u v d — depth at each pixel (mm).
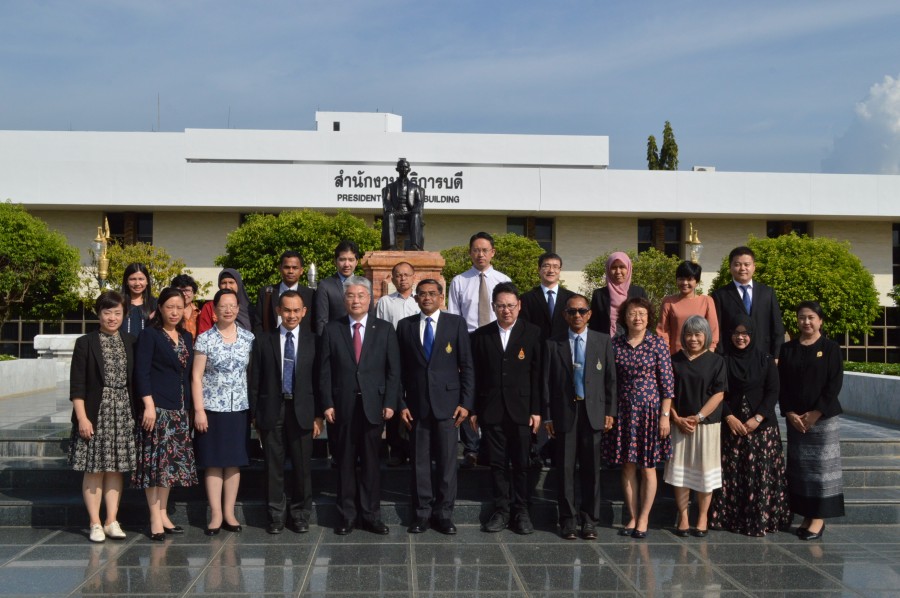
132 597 4598
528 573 5086
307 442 6043
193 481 5852
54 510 6191
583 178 32125
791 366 6191
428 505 6039
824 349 6094
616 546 5723
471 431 6859
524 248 28766
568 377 5973
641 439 5949
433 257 11398
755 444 6094
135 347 5879
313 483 6727
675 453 6066
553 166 37781
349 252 7266
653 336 6113
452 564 5254
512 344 6066
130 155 39281
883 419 10070
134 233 31906
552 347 6035
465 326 6141
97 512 5766
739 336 6094
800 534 5996
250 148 36469
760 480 6051
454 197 32000
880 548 5754
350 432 5965
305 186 31547
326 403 5984
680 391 6012
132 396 5812
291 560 5309
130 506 6219
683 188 32250
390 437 6926
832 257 25609
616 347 6152
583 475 5980
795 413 6141
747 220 33625
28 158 39000
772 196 32250
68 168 30453
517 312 6254
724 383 6020
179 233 32188
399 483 6797
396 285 7344
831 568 5266
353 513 6031
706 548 5703
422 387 5996
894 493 6812
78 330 30750
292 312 6039
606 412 5988
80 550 5531
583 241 33500
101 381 5703
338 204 31688
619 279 6910
